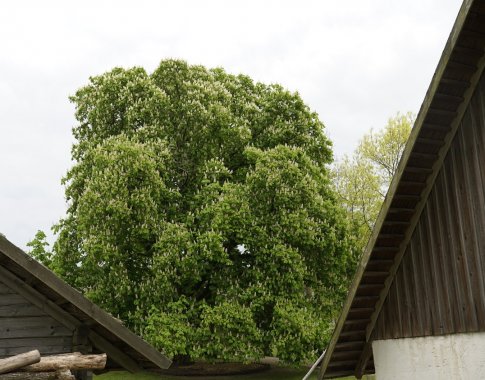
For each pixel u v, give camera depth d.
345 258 23.25
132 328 21.94
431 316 7.52
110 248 21.27
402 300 8.05
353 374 9.51
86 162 24.55
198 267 21.58
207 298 23.55
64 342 7.79
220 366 26.59
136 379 24.00
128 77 25.81
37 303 7.74
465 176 7.05
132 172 21.83
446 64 6.65
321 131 26.11
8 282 7.69
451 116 7.17
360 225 31.80
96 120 25.69
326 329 22.20
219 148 25.27
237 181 24.23
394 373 8.12
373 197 32.16
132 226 21.69
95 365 6.74
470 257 6.92
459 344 7.05
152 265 21.67
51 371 6.58
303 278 22.73
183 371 25.12
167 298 21.69
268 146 25.70
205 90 24.86
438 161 7.45
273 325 21.42
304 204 22.69
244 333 20.86
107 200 21.44
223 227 21.48
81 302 7.23
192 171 24.95
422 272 7.70
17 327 7.66
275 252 21.53
